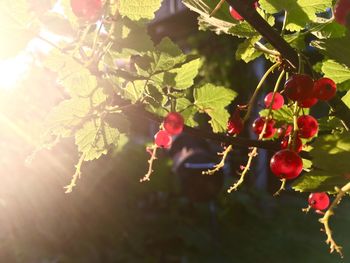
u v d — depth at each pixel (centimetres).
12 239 94
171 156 116
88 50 14
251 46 15
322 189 13
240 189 131
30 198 90
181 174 106
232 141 15
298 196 145
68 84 13
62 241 98
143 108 14
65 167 78
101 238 104
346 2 13
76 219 99
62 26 13
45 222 95
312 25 15
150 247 106
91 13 12
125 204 111
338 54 14
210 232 112
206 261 100
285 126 16
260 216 126
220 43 111
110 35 13
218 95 16
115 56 14
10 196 90
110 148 14
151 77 14
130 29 13
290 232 115
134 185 111
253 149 16
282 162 14
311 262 95
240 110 16
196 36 116
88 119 14
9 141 78
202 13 16
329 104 15
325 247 103
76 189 90
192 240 106
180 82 15
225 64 109
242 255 102
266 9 14
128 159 110
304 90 13
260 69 106
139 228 110
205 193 105
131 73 14
